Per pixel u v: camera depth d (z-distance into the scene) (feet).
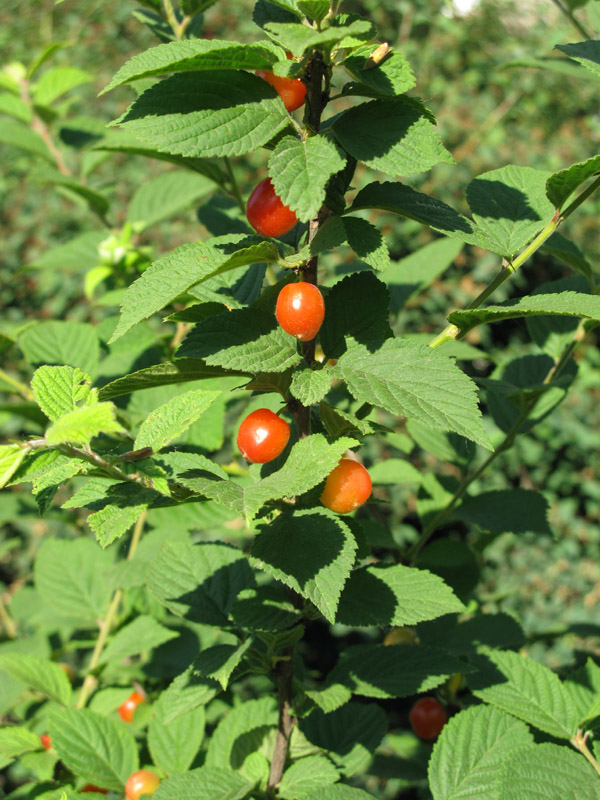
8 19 5.96
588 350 4.91
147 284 0.84
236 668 1.00
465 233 0.94
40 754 1.22
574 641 2.71
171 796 0.98
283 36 0.81
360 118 0.88
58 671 1.35
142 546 1.37
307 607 0.97
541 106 5.49
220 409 1.32
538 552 4.58
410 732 2.04
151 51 0.84
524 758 0.98
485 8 5.65
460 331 0.99
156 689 1.51
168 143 0.84
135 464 0.83
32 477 0.83
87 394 0.82
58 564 1.58
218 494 0.81
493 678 1.11
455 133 5.29
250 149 0.85
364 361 0.90
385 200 0.93
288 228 0.91
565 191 0.97
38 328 1.40
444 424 0.84
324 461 0.84
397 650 1.05
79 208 5.33
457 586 1.48
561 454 4.88
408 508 4.29
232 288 1.00
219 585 1.10
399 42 5.54
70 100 2.21
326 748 1.11
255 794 1.01
